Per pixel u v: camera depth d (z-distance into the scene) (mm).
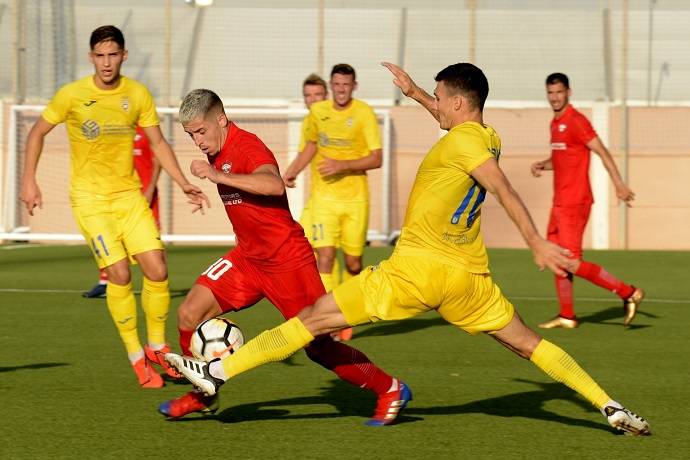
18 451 10516
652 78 44156
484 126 10633
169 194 40312
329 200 19109
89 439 11000
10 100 40125
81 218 14008
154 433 11273
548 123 40938
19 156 39719
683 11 45000
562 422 11914
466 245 10648
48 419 11914
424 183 10570
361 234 19312
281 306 12273
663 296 24703
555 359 10961
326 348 11469
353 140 18969
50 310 21344
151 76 43688
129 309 13742
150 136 14641
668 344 17859
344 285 10852
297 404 12812
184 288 25328
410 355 16562
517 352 11141
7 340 17641
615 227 40531
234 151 11461
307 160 19391
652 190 40531
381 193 40781
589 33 44531
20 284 26062
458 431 11453
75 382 14070
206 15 44594
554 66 43938
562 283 19703
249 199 11844
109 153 14141
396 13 44812
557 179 19938
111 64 13883
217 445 10781
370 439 11070
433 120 41219
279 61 43844
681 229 40469
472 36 44219
